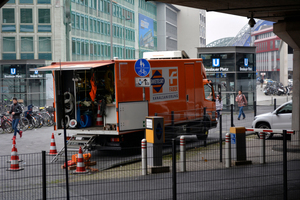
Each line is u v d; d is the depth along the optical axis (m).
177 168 11.09
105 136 14.17
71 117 14.73
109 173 10.55
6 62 36.50
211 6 12.91
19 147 16.91
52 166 12.38
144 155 10.35
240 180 9.49
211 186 9.01
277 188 8.76
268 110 33.34
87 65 13.57
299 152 12.48
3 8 55.06
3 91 36.56
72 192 8.62
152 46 89.00
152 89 14.77
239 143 11.51
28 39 55.34
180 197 8.17
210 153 13.31
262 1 12.05
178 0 11.88
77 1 57.59
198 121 16.66
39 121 24.58
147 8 85.62
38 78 37.03
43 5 55.19
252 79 32.78
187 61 16.61
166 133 15.31
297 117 14.11
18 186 9.48
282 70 91.38
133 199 7.93
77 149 13.34
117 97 13.57
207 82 18.34
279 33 14.09
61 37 55.31
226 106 32.34
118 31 70.00
